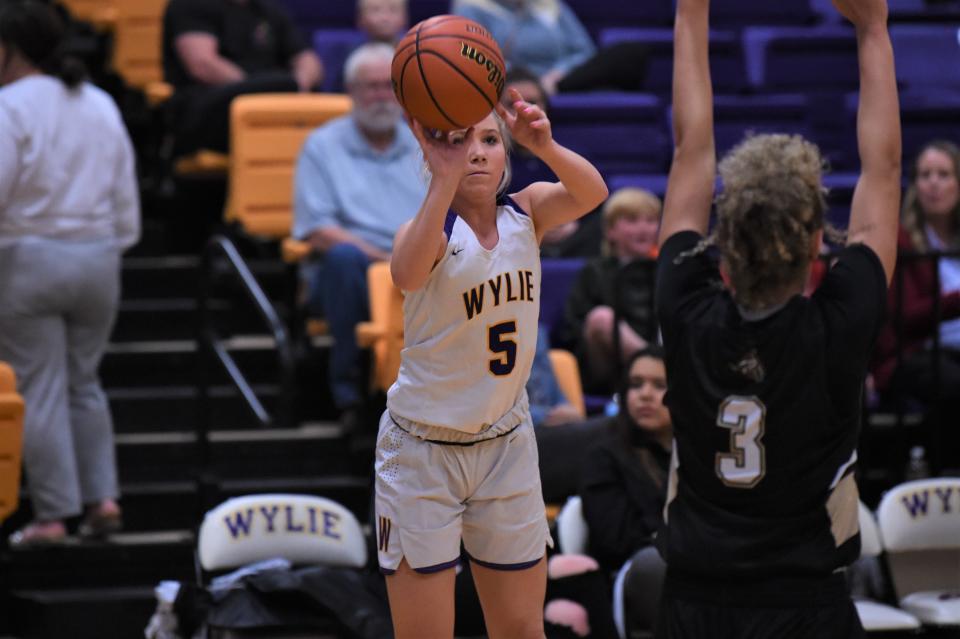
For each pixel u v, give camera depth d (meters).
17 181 14.96
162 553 16.06
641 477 13.88
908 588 14.83
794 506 7.55
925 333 17.50
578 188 8.02
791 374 7.48
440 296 7.95
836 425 7.54
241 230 20.91
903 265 16.92
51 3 25.92
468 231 8.00
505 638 8.59
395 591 8.34
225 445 17.80
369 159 18.89
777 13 27.56
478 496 8.33
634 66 24.02
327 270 17.50
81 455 15.80
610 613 13.24
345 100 20.41
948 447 17.53
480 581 8.59
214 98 21.22
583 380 18.05
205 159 21.06
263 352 19.39
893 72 8.15
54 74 15.35
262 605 12.98
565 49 25.02
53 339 15.16
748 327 7.61
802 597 7.52
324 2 26.36
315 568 13.30
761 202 7.58
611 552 13.72
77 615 15.52
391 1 22.41
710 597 7.64
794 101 23.22
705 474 7.68
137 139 24.45
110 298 15.66
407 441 8.25
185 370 19.30
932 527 14.51
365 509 17.45
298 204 18.75
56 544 15.62
